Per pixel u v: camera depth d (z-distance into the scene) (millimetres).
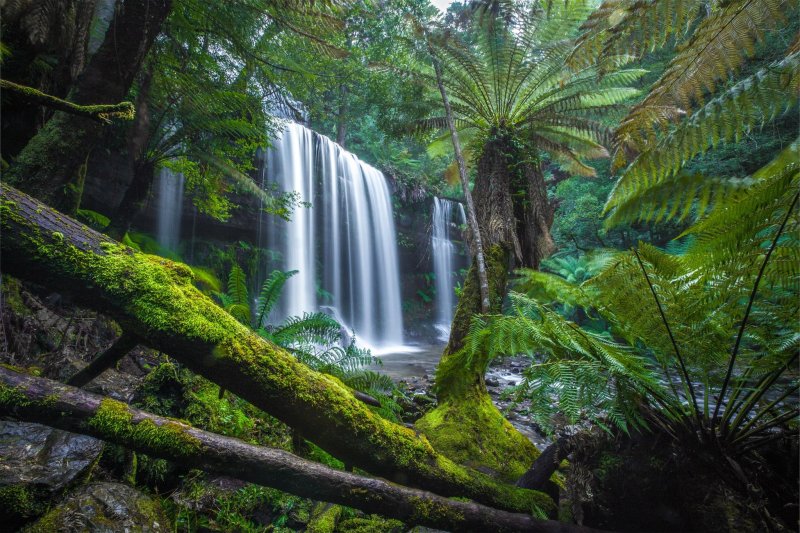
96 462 1709
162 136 4215
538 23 3996
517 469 2600
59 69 3389
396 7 4742
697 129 1019
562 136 6004
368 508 1450
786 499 1393
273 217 10492
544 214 4344
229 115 4930
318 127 16625
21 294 3012
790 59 942
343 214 12789
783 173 957
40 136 3002
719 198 923
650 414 1573
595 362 1549
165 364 2400
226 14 3918
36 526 1369
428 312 15828
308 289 11688
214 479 1997
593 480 1677
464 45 4211
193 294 1514
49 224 1339
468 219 4031
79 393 1298
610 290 1607
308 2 3633
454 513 1510
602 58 1285
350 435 1546
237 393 1485
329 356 3072
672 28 1126
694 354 1521
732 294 1339
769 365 1383
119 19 3158
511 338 1689
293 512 1965
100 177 6523
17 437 1627
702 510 1418
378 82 5301
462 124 6004
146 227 8023
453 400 3129
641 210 1023
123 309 1392
